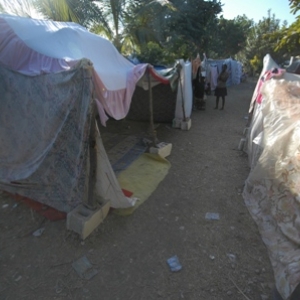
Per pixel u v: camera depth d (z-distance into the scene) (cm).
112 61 420
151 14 1337
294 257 192
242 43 3266
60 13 602
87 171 300
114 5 1056
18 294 226
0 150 366
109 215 338
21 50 322
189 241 301
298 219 204
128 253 279
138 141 645
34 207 343
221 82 1074
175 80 672
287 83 370
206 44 2159
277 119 294
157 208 365
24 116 327
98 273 252
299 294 175
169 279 247
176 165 516
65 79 273
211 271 257
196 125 836
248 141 552
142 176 454
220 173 483
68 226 300
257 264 267
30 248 278
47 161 315
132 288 236
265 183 277
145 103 832
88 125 273
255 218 281
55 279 242
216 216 349
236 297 229
